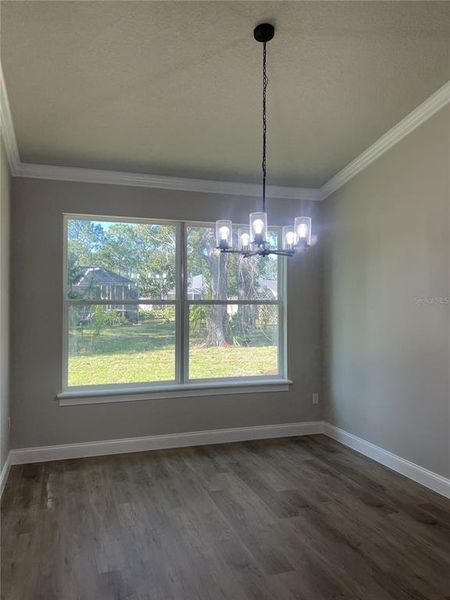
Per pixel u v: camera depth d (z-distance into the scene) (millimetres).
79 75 2676
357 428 4016
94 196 3912
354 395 4062
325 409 4586
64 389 3861
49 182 3797
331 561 2260
